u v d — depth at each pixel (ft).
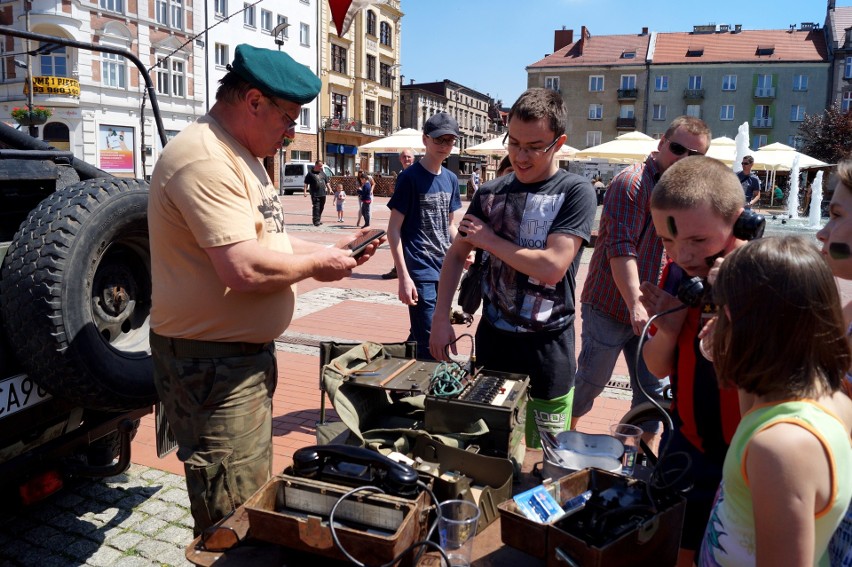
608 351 10.99
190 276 7.04
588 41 207.00
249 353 7.43
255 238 6.92
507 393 7.51
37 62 95.76
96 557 9.40
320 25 144.77
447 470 6.67
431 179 13.53
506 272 9.12
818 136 145.38
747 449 4.14
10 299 8.04
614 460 6.39
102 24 98.63
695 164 5.83
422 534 5.41
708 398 6.09
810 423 3.97
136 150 106.63
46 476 9.37
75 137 98.73
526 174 8.82
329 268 7.34
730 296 4.27
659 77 194.59
